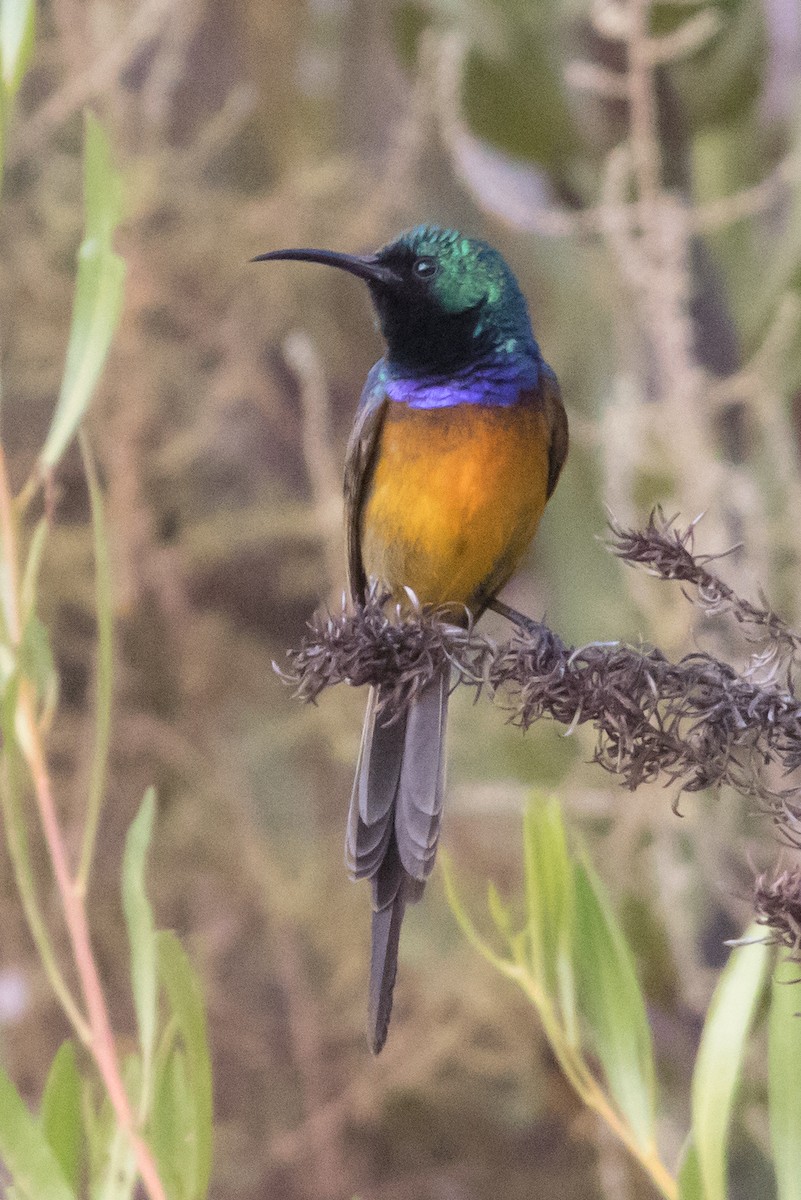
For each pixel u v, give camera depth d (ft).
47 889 38.01
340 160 42.80
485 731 39.24
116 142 38.42
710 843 30.53
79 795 37.37
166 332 42.19
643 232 31.78
